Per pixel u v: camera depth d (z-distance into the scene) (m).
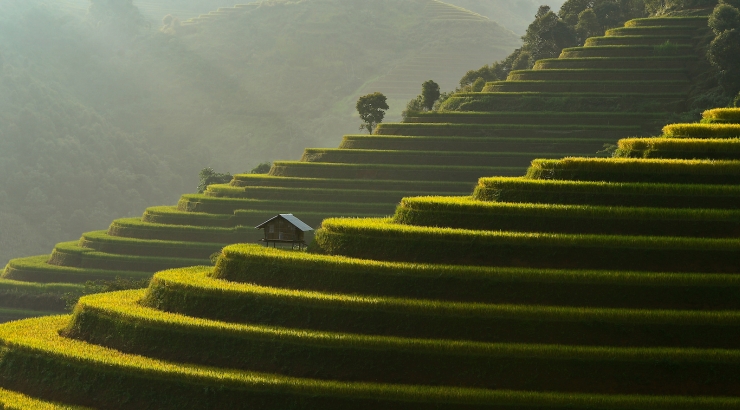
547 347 44.62
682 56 130.25
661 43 136.12
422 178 118.12
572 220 53.56
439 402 42.69
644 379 43.47
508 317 46.50
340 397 43.75
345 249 56.12
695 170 56.62
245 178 128.12
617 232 52.78
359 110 149.38
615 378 43.56
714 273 49.03
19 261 119.94
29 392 50.81
